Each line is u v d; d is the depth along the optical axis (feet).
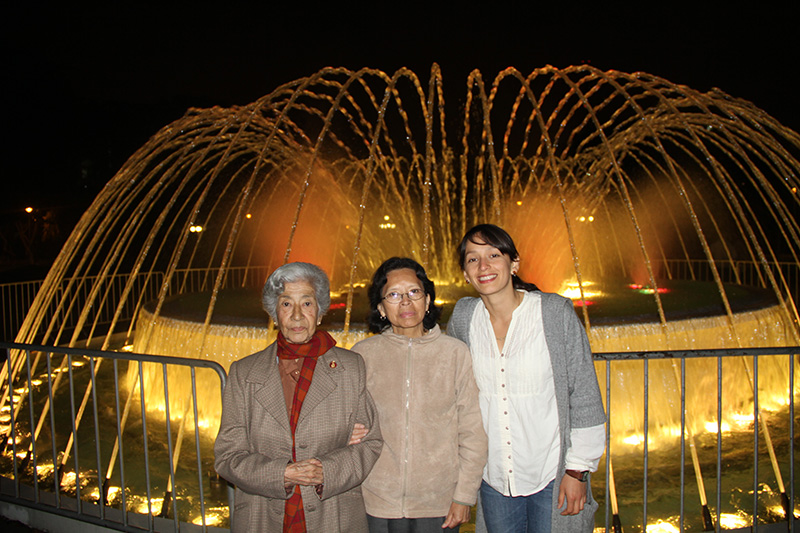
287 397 6.75
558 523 6.78
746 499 11.51
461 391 6.95
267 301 6.79
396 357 7.06
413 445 6.89
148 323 18.89
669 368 15.46
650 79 21.22
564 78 20.70
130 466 13.47
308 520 6.43
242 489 6.43
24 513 10.90
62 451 14.32
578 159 30.81
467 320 7.39
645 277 28.55
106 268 22.08
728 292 21.56
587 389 6.69
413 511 6.82
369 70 20.63
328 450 6.57
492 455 7.13
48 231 90.27
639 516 11.00
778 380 17.49
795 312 20.79
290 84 20.80
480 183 42.32
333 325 15.80
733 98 21.68
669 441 14.56
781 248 61.93
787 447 13.93
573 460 6.65
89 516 10.29
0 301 38.42
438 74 22.70
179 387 16.94
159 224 19.30
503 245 6.81
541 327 6.86
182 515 11.14
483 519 7.43
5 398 18.11
